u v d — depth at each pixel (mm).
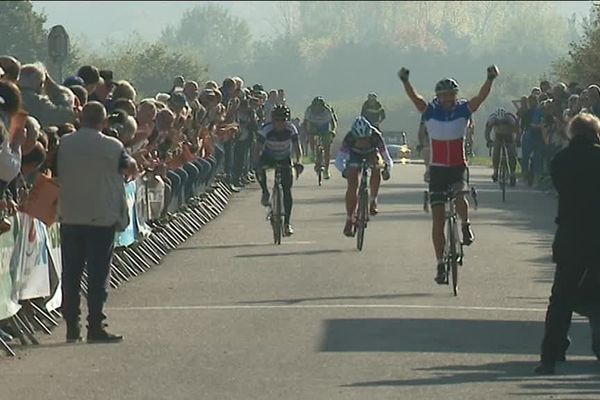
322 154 72875
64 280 29203
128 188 38500
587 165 26062
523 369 25953
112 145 29469
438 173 35344
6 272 28297
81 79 37406
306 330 29719
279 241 45781
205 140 54969
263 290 35625
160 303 33656
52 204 30000
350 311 32188
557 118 63906
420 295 34750
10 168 26766
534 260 41625
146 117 39000
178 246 45188
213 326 30312
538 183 70000
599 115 55906
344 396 23359
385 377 24938
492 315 31875
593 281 26156
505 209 58156
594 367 26297
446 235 35375
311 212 56375
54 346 28359
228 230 49812
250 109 65312
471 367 26016
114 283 36500
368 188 44156
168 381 24672
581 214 26031
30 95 31969
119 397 23422
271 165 46188
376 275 38250
